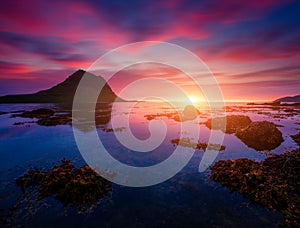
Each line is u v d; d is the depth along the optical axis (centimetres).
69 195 959
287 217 796
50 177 1143
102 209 884
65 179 1090
